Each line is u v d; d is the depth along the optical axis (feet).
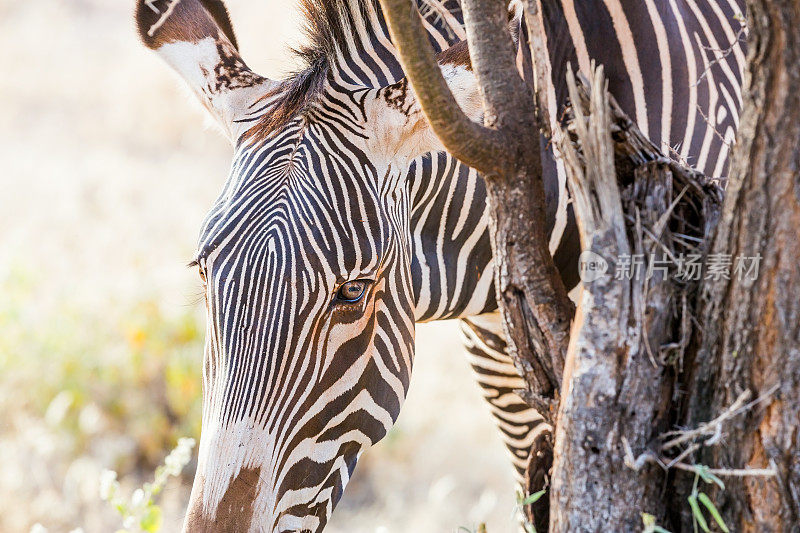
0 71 90.89
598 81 12.29
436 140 15.58
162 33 17.60
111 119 82.53
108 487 19.27
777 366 12.15
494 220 13.73
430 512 36.86
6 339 41.73
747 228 12.17
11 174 65.82
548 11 17.87
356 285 15.38
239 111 16.75
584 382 12.60
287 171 15.38
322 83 16.10
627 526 12.69
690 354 12.85
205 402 15.65
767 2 11.57
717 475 12.62
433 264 17.66
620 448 12.58
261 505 14.93
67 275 47.80
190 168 71.92
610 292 12.51
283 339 14.88
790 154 11.84
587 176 12.60
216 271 15.19
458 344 47.91
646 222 12.74
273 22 72.28
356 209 15.39
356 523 37.35
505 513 37.06
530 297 13.61
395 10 12.04
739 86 19.65
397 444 41.06
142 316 42.73
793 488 12.26
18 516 35.06
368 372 15.88
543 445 14.33
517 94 13.38
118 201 59.21
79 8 113.80
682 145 18.53
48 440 38.55
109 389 41.39
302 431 15.33
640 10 18.42
